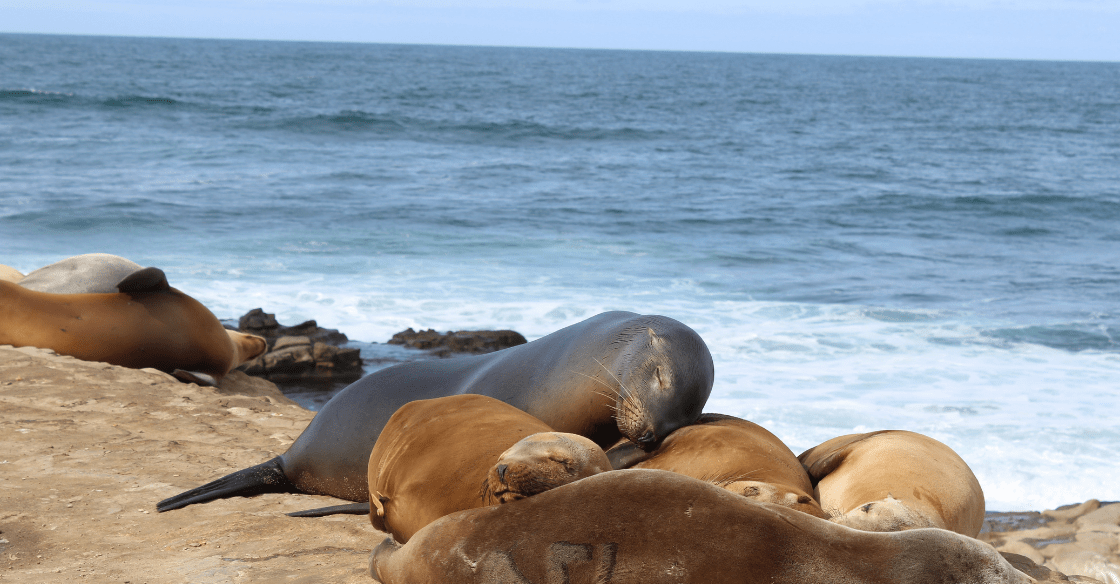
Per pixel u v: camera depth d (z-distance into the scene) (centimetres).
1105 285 2338
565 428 626
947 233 3175
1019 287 2294
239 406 902
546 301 1975
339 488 638
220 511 576
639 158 5262
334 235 2672
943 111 10400
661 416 575
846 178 4678
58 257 2278
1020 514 777
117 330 1022
